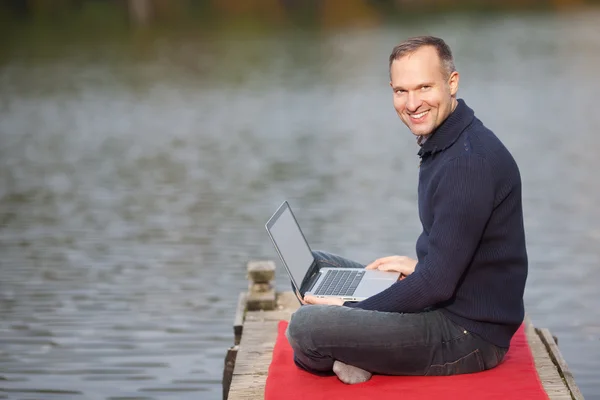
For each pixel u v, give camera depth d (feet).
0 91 84.58
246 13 175.73
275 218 18.30
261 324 21.25
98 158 53.93
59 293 28.89
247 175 47.88
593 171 46.47
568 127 59.88
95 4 175.73
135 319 26.35
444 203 15.65
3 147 58.34
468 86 81.05
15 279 30.50
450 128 16.05
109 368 22.68
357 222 37.29
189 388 21.45
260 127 63.62
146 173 49.11
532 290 28.25
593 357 22.72
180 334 25.05
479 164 15.56
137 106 75.10
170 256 33.12
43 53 115.14
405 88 15.99
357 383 16.40
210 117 68.85
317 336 16.20
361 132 60.64
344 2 190.19
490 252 16.07
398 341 16.08
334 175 47.34
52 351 23.86
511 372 16.58
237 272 30.99
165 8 181.47
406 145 55.67
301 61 102.78
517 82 82.74
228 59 106.01
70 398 20.92
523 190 42.70
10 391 21.26
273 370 17.24
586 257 31.68
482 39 122.62
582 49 107.55
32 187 46.26
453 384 16.12
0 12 168.96
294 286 17.72
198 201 42.14
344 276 18.22
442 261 15.58
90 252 33.86
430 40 16.02
